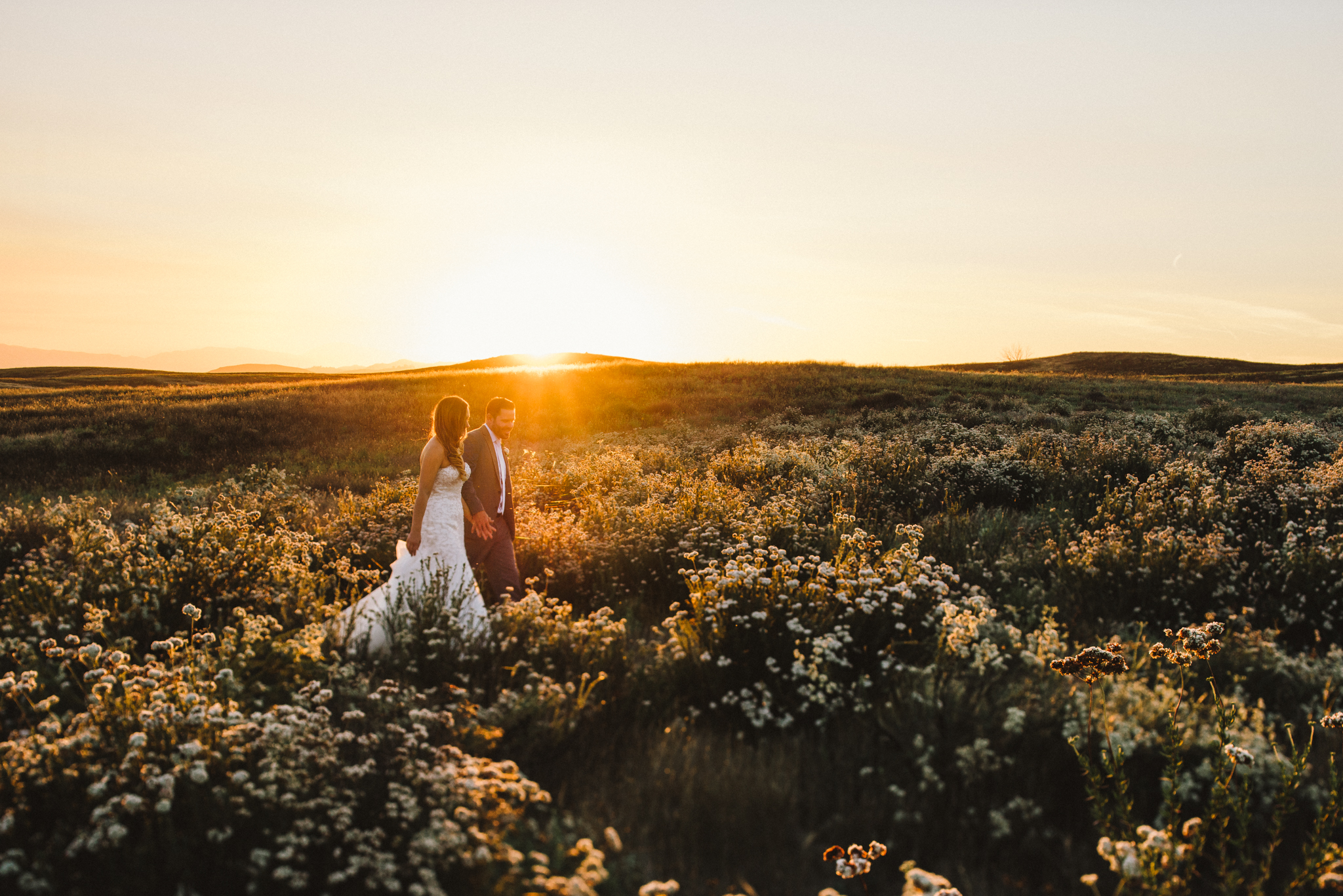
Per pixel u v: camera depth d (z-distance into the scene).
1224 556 5.25
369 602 4.70
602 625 4.26
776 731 3.41
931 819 2.67
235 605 4.79
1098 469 9.72
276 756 2.61
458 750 2.75
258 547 5.52
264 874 2.22
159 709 2.77
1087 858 2.50
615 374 37.12
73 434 19.44
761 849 2.60
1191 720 2.94
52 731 2.68
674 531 6.62
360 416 24.53
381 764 2.86
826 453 12.85
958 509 7.96
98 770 2.51
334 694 3.50
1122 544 5.48
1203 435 14.51
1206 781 2.71
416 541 5.11
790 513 7.01
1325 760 2.92
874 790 2.88
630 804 2.78
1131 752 2.66
